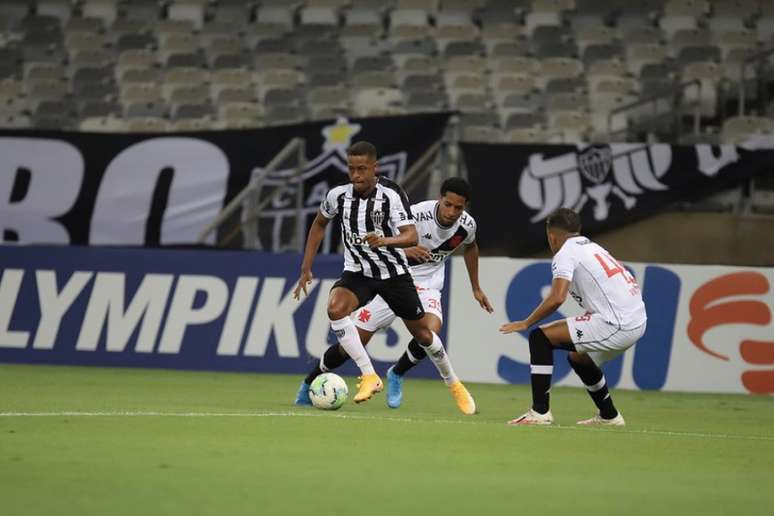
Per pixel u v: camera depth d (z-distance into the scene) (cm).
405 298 3338
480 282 4962
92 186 5922
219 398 3806
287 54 7881
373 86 7481
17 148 5975
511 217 5650
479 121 6931
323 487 2036
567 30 7881
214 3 8456
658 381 4881
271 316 5072
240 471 2180
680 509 1950
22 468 2153
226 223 5719
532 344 3147
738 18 7994
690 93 7162
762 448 2858
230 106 7269
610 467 2408
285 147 5753
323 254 5069
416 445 2616
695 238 5816
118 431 2720
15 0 8519
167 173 5884
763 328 4872
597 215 5706
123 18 8394
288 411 3309
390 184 3325
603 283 3102
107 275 5191
